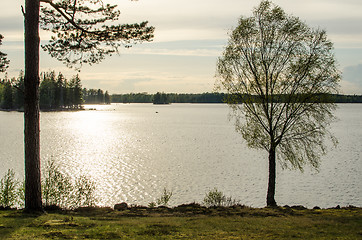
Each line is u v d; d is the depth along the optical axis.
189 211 15.34
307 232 11.02
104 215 14.04
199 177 34.88
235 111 22.23
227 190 29.83
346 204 25.80
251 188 30.58
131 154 50.22
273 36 20.83
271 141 20.73
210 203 20.16
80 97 197.75
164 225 11.77
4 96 175.12
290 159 21.19
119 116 171.62
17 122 108.06
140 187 30.58
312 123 20.64
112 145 60.88
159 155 49.44
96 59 14.55
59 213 13.80
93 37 14.05
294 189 30.58
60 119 135.62
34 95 12.62
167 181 33.00
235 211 15.45
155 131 91.44
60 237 9.57
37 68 12.66
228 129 98.81
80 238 9.60
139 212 14.95
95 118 149.62
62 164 40.69
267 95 20.75
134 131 91.06
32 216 12.33
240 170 38.66
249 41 21.39
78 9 13.67
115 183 31.86
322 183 32.62
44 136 74.44
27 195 12.97
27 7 12.45
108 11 13.88
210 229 11.34
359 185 31.58
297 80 20.41
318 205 25.62
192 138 73.88
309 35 20.48
